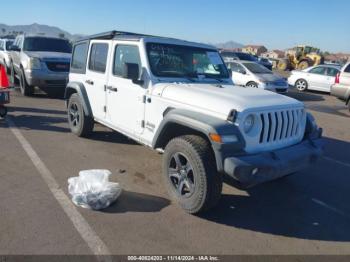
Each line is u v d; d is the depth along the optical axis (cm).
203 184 381
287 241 372
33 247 326
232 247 352
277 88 1445
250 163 360
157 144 452
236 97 407
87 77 628
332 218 432
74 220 376
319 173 586
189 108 415
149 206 418
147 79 479
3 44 1547
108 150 613
